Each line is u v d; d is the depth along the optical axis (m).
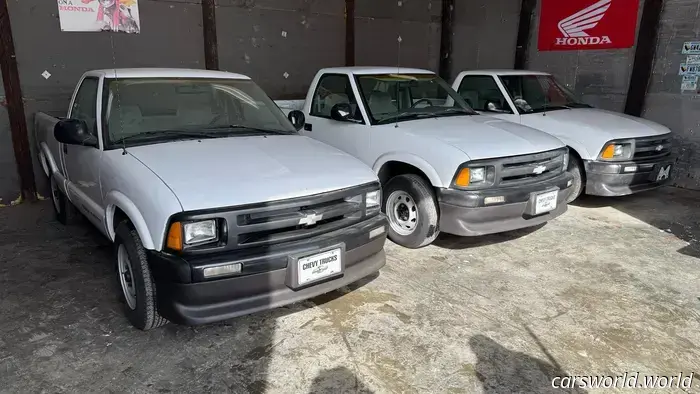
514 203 4.20
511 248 4.67
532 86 6.71
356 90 5.08
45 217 5.52
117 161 3.19
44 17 5.87
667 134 5.95
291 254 2.81
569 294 3.75
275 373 2.77
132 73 3.92
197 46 7.13
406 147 4.50
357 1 8.66
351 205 3.15
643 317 3.43
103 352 2.95
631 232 5.14
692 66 6.88
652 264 4.32
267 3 7.64
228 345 3.04
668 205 6.18
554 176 4.58
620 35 7.59
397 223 4.73
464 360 2.91
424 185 4.39
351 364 2.86
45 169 5.21
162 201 2.67
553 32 8.47
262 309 2.79
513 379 2.75
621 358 2.96
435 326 3.28
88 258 4.34
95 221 3.72
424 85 5.55
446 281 3.95
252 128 3.94
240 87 4.27
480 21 9.55
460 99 5.70
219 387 2.65
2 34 5.64
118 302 3.55
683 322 3.37
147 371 2.78
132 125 3.59
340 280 3.08
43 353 2.93
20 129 5.93
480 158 4.10
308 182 2.98
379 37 9.12
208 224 2.66
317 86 5.63
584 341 3.13
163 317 2.85
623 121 6.07
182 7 6.88
